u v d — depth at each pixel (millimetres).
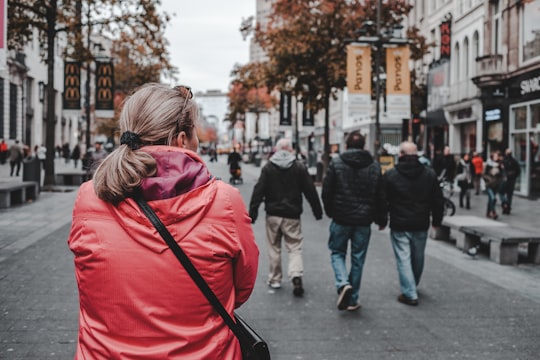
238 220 1684
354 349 4645
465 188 17391
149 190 1597
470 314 5703
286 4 24703
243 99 62594
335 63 23984
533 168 21250
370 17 24703
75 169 34938
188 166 1678
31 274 6961
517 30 22172
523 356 4512
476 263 8602
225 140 121375
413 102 27656
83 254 1588
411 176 6117
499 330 5176
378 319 5512
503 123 23453
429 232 11422
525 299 6328
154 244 1563
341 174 5828
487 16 25203
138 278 1552
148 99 1749
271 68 26188
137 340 1544
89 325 1588
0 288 6258
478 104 25875
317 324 5324
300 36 24359
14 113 45750
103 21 19766
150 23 19797
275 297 6316
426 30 34500
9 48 20703
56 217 12594
